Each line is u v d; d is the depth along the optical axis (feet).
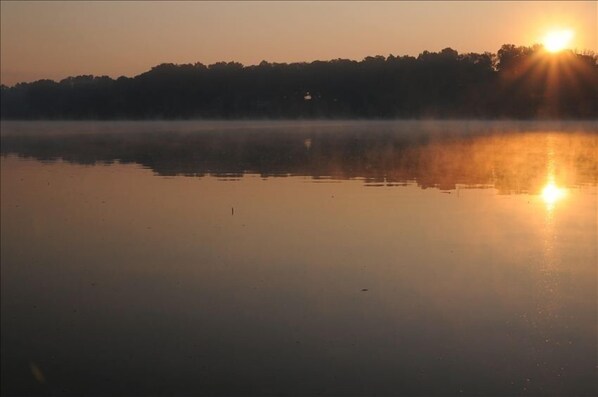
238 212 40.96
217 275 28.48
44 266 29.96
